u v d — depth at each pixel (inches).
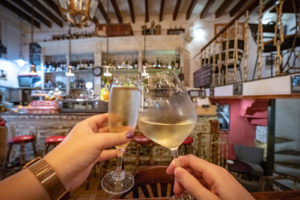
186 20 217.9
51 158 16.4
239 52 138.9
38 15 197.9
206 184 17.5
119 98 21.0
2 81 182.2
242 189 14.1
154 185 34.4
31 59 203.8
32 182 13.9
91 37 208.7
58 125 94.0
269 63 195.9
